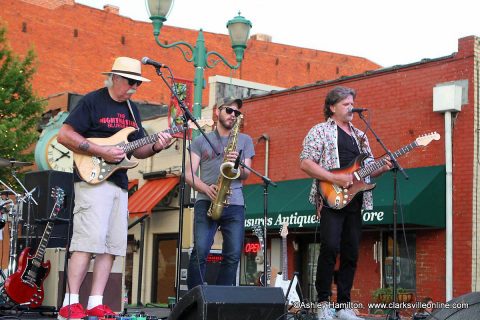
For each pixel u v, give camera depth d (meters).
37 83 30.31
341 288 7.00
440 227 13.94
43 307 9.20
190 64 33.72
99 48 31.92
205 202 7.31
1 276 10.87
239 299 5.24
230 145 7.35
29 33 30.47
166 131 6.66
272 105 17.33
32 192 10.04
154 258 19.95
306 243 16.34
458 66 14.06
